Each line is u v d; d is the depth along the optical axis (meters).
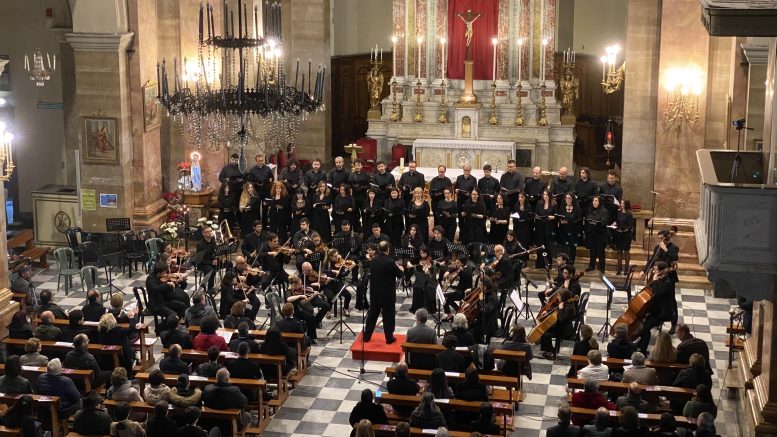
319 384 20.25
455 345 18.28
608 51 29.33
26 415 15.88
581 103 35.81
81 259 26.09
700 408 16.27
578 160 35.44
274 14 21.34
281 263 23.94
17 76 31.39
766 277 15.35
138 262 27.36
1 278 21.02
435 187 26.78
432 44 34.00
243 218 27.53
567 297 20.95
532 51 33.53
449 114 34.12
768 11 13.88
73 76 30.84
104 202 27.77
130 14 27.17
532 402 19.48
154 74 28.31
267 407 18.56
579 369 19.00
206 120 28.80
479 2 33.47
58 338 19.14
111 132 27.33
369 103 36.97
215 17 28.91
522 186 26.86
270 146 31.83
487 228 28.33
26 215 32.19
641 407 16.44
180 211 27.91
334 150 36.88
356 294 24.28
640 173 26.92
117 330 19.02
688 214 26.44
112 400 16.69
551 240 25.98
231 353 18.62
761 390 17.05
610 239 25.91
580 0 35.16
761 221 15.08
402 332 22.52
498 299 22.08
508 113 33.62
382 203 26.53
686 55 25.62
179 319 21.06
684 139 26.11
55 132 31.66
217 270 24.64
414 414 15.90
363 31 36.72
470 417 16.77
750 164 17.53
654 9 26.23
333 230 28.53
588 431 15.28
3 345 20.34
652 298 21.33
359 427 14.28
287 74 32.72
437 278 24.06
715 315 24.00
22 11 30.95
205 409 16.61
